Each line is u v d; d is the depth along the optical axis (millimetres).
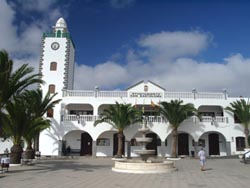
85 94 41469
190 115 38125
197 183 15742
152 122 40281
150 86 41531
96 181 15828
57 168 23234
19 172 20000
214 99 41438
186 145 42906
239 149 41062
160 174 20031
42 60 44250
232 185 15094
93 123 40188
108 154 41938
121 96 41281
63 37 45062
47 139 40062
